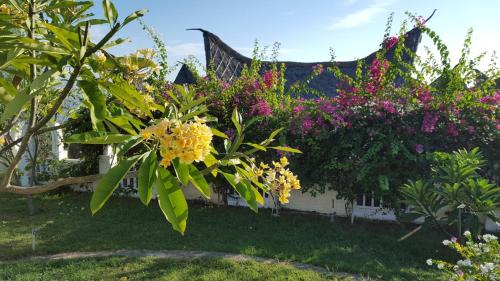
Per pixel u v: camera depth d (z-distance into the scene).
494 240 3.08
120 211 6.85
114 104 1.75
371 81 5.94
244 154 1.84
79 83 1.33
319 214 6.72
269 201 7.04
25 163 8.58
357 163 5.86
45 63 1.41
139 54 1.71
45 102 2.29
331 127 6.04
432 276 4.24
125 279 4.11
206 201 7.52
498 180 5.61
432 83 5.79
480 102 5.56
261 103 6.35
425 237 5.51
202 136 1.22
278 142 6.25
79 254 4.91
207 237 5.47
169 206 1.19
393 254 4.89
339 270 4.41
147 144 1.42
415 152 5.68
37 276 4.14
